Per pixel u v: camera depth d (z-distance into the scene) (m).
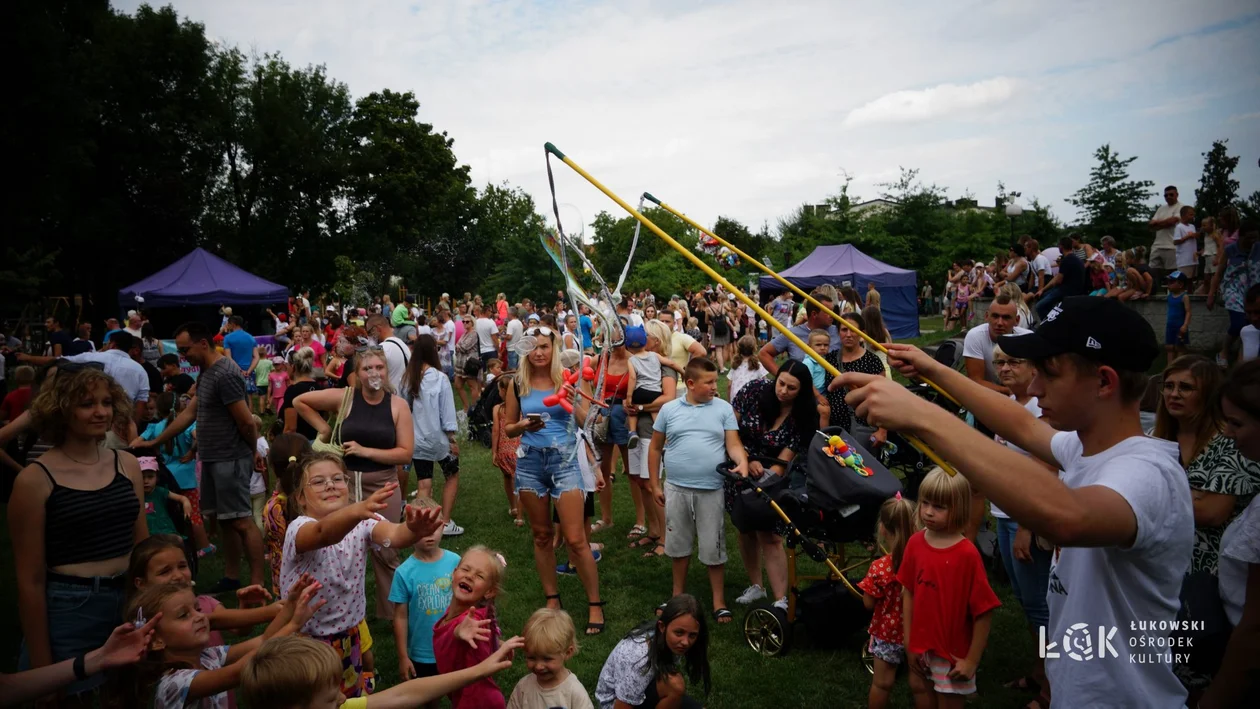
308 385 7.28
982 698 4.04
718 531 5.14
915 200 35.47
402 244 42.50
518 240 35.66
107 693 2.56
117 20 29.70
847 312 6.23
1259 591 2.28
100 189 29.41
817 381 6.25
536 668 3.18
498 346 15.45
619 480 9.02
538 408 4.98
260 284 20.19
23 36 20.30
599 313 5.29
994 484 1.43
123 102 29.48
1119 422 1.74
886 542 3.91
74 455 3.26
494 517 7.56
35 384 5.59
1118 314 1.72
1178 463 1.69
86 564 3.19
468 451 10.50
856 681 4.31
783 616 4.61
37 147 21.48
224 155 34.88
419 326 19.52
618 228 43.84
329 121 39.69
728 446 5.10
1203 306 10.09
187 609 2.61
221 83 34.56
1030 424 2.03
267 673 2.11
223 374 5.40
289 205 36.62
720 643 4.81
